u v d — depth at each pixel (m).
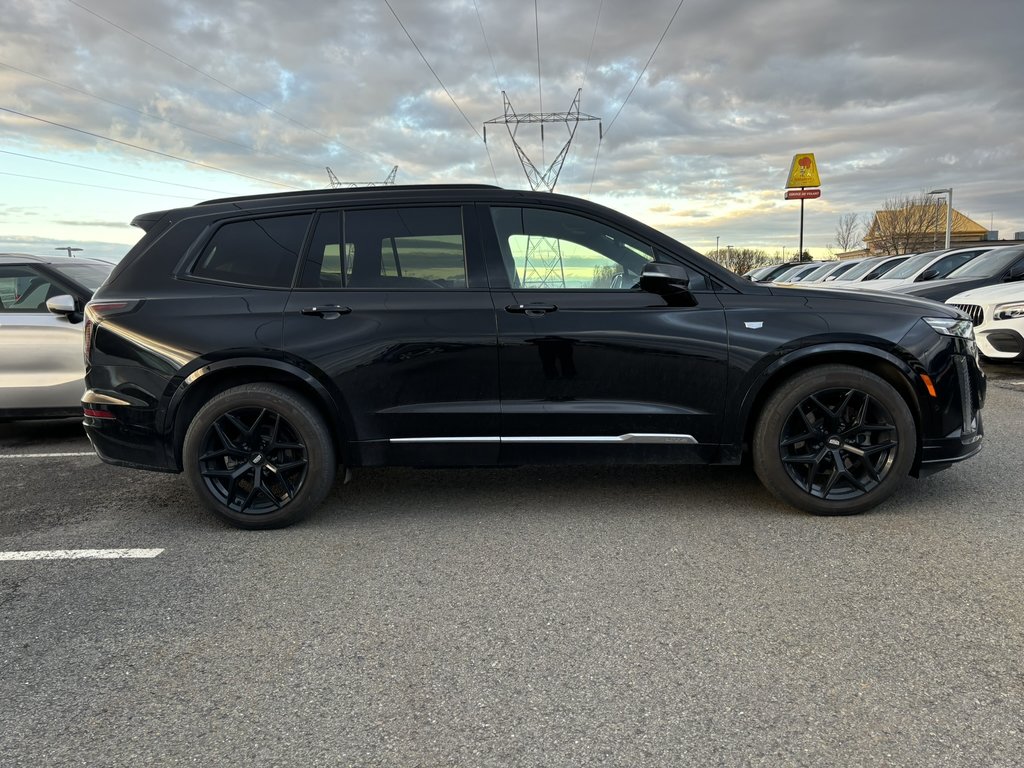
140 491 4.22
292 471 3.50
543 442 3.43
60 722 1.99
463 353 3.37
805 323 3.33
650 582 2.79
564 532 3.36
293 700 2.07
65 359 5.29
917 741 1.82
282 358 3.36
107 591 2.83
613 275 3.47
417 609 2.62
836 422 3.38
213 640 2.43
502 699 2.05
